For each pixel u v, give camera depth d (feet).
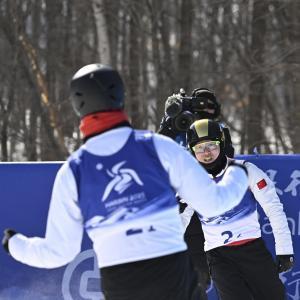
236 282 36.01
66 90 114.11
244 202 35.60
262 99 105.09
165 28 114.93
